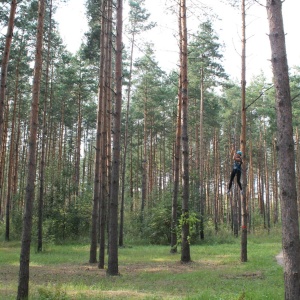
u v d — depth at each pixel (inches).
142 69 1430.9
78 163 1562.5
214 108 1494.8
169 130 1830.7
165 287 483.5
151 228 1250.0
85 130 1998.0
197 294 413.1
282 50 294.0
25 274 394.6
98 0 808.9
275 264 683.4
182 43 825.5
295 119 1536.7
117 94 596.1
